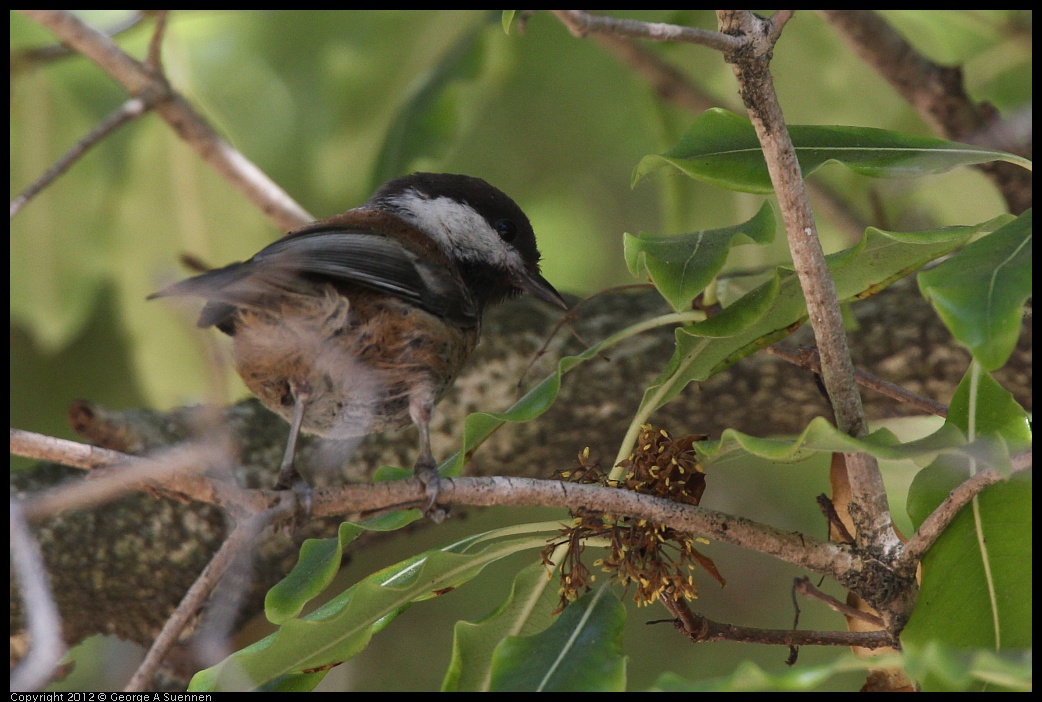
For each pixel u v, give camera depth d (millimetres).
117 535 7812
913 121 10711
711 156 5945
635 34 4621
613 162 12242
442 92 10125
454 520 9281
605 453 8922
